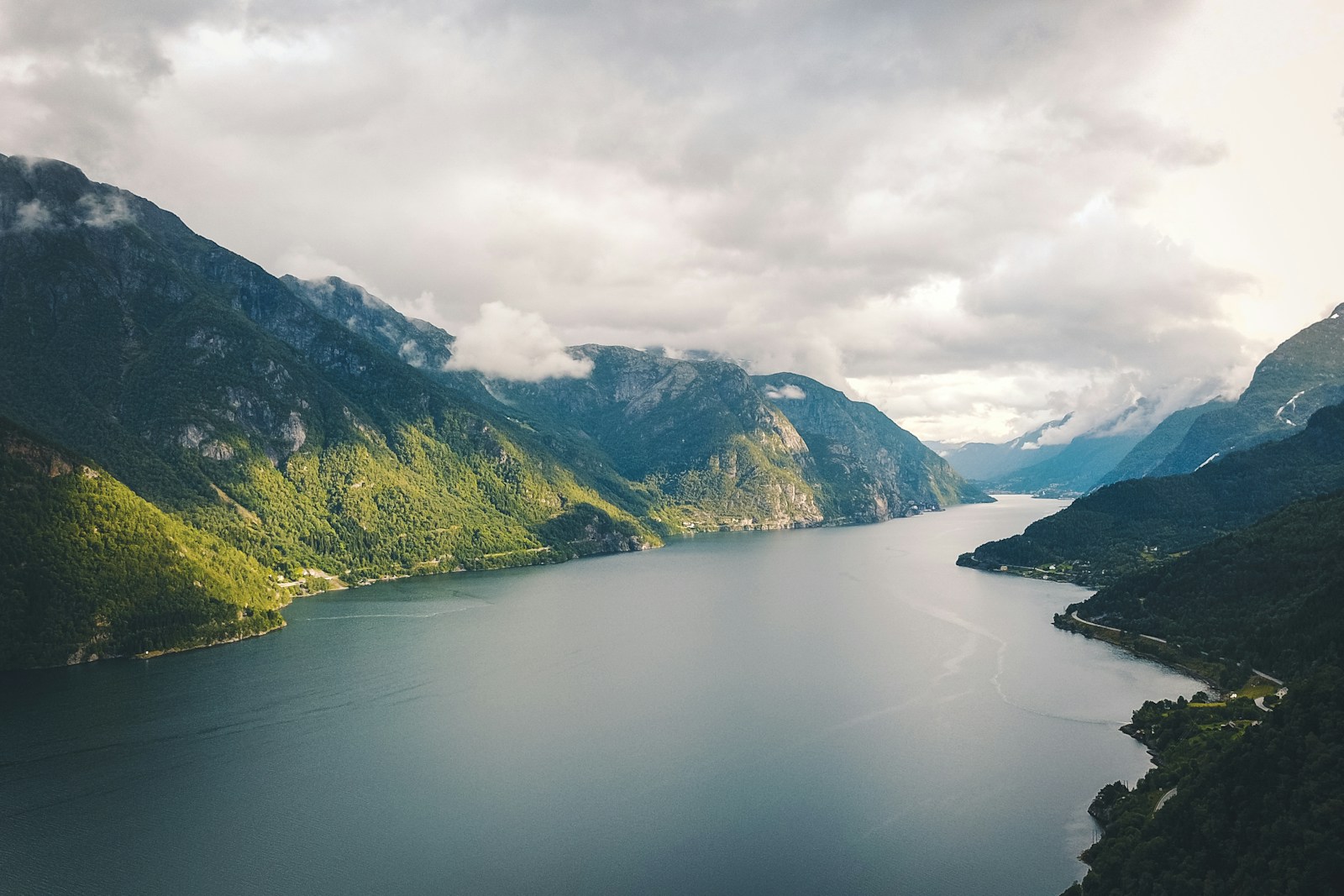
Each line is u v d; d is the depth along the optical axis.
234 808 171.25
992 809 167.75
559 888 141.88
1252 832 123.50
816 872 146.38
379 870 147.62
